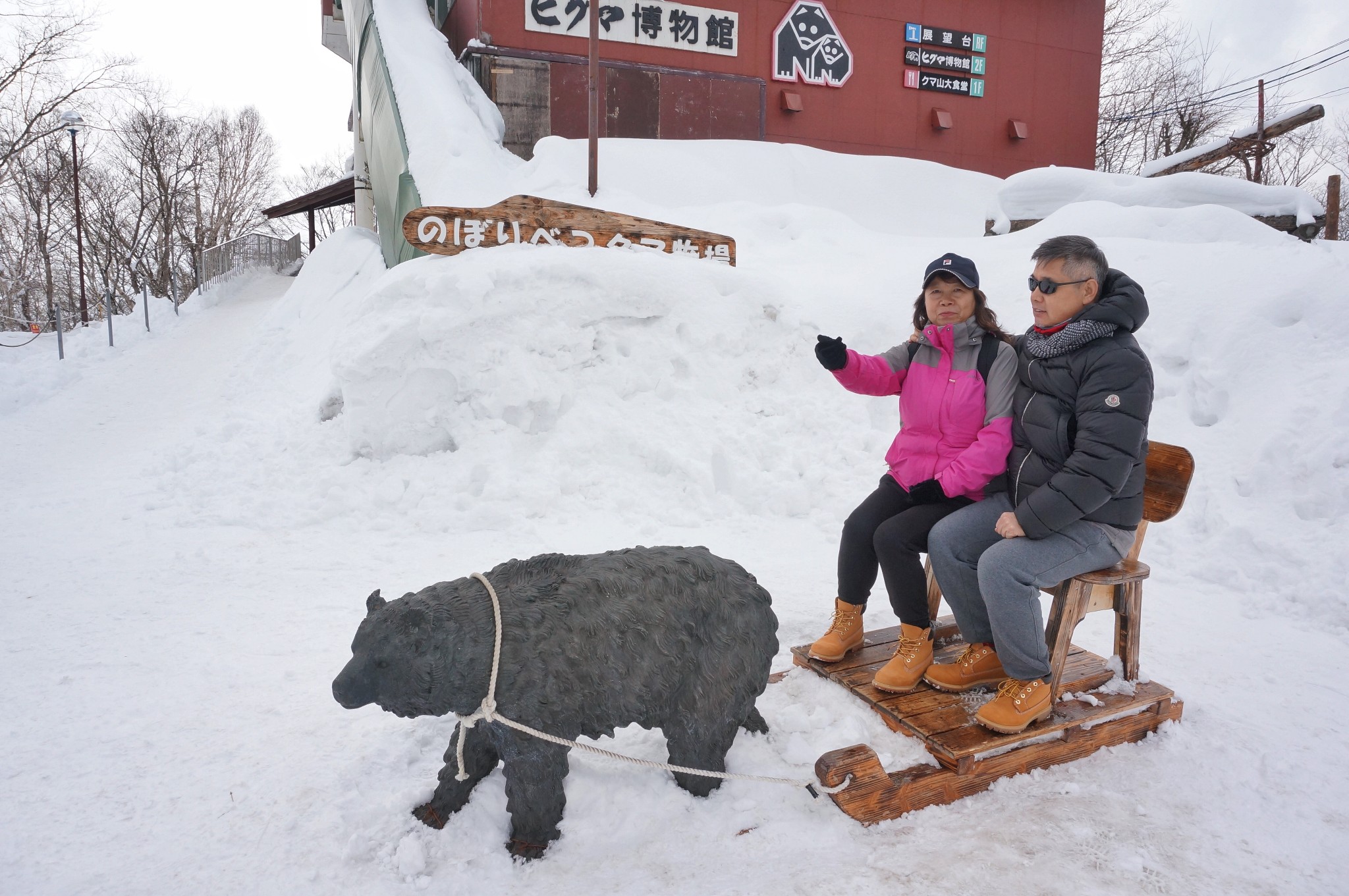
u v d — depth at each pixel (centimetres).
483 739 263
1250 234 753
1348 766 294
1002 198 1008
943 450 309
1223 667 375
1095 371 264
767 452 636
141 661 376
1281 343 582
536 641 233
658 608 247
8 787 276
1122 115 3491
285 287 2581
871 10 1472
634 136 1312
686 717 254
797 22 1412
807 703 325
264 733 311
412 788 266
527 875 233
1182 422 586
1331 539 461
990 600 274
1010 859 240
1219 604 450
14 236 3634
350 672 226
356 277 1254
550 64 1256
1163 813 265
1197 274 660
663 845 245
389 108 1177
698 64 1359
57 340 1711
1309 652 390
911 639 310
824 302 722
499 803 262
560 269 678
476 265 674
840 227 958
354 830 251
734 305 709
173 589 469
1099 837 252
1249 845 249
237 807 264
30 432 945
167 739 307
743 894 225
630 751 295
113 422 1003
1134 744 307
